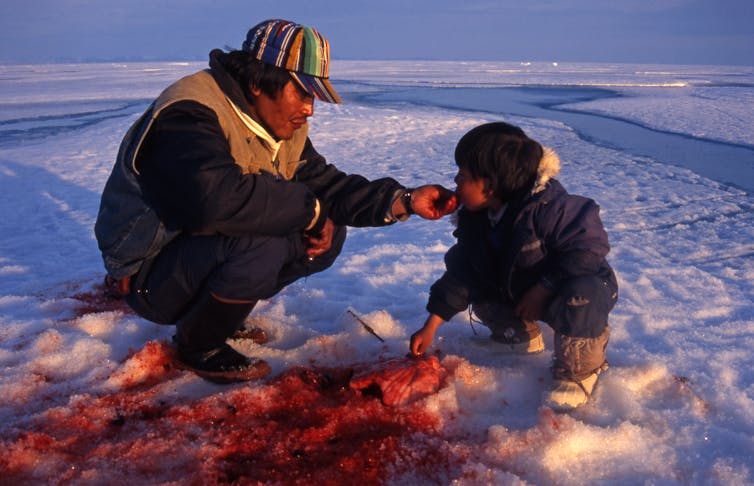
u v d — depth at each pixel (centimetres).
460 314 303
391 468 186
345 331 280
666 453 190
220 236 210
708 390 224
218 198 192
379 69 11306
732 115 1731
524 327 250
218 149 199
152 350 244
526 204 215
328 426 204
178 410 212
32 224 572
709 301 332
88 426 205
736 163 900
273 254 213
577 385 216
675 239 480
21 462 185
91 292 357
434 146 1071
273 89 209
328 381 234
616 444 192
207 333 226
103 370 244
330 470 185
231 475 183
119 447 193
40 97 3050
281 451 193
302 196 210
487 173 214
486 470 180
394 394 217
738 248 450
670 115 1742
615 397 219
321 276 387
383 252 438
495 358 254
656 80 6206
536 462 185
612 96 2903
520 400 224
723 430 200
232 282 209
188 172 191
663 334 284
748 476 177
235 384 231
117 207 212
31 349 264
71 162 925
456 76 7112
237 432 201
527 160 212
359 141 1134
